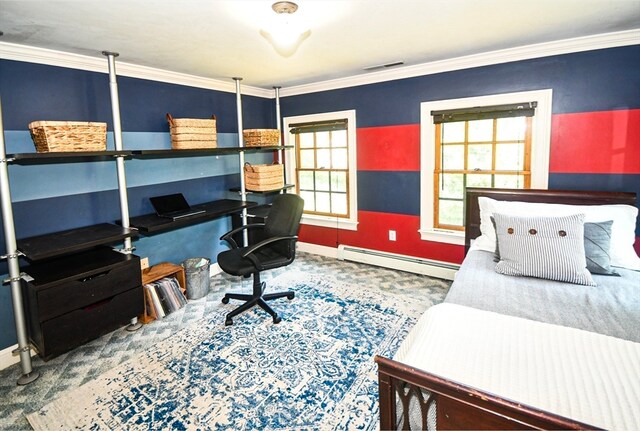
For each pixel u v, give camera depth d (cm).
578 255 214
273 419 182
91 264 251
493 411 86
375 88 377
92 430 178
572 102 281
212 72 337
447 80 332
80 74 272
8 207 214
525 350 135
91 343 257
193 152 333
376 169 392
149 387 208
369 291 333
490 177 331
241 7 185
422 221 369
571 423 77
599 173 279
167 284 299
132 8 183
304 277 373
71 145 231
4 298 239
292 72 346
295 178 464
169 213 313
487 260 253
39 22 198
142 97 315
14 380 221
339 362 227
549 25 235
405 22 219
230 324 276
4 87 234
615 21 230
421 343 143
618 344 136
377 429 175
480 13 209
